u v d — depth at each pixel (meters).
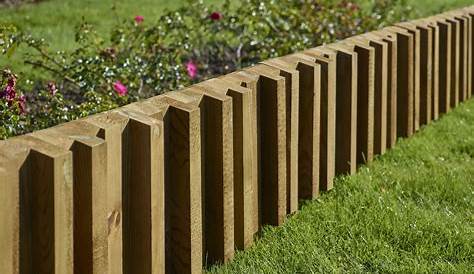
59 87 8.55
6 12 14.50
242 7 10.04
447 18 8.76
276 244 5.15
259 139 5.28
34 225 3.53
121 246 4.02
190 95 4.64
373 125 6.91
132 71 7.81
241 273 4.76
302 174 5.86
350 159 6.44
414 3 17.33
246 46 9.97
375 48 6.89
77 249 3.74
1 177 3.27
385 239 5.34
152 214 4.12
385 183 6.37
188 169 4.43
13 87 5.44
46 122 6.47
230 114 4.76
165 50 8.61
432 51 8.23
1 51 6.46
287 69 5.50
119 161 3.97
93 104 6.56
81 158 3.69
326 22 10.10
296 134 5.58
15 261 3.41
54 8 15.07
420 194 6.14
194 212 4.49
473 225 5.66
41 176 3.50
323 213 5.64
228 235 4.82
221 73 9.63
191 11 9.91
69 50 11.46
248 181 5.00
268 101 5.27
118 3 15.84
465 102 9.31
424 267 4.93
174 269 4.55
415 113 7.86
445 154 7.29
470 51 9.45
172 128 4.43
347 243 5.23
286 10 9.66
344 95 6.38
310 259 4.95
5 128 5.38
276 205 5.36
